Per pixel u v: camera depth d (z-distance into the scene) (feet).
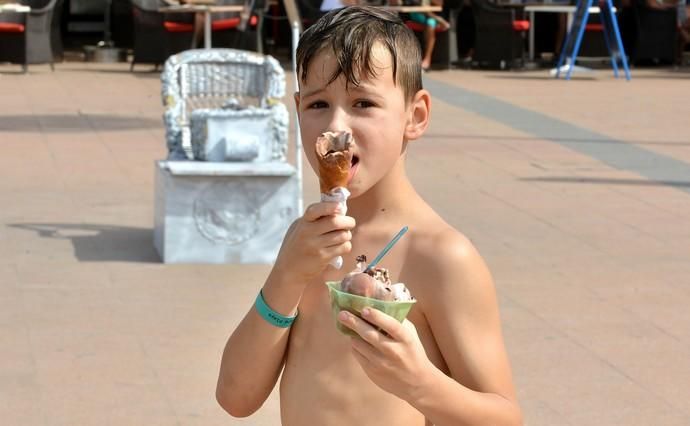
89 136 54.44
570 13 89.30
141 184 43.45
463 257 9.46
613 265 32.89
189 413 21.71
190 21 80.74
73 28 101.91
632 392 23.03
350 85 9.26
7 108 63.16
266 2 85.25
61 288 29.60
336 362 9.70
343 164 8.71
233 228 32.14
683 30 91.15
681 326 27.35
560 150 52.44
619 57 84.89
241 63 33.94
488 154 51.21
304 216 9.04
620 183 45.03
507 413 9.25
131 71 82.38
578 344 25.89
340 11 9.70
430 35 85.71
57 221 36.96
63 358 24.47
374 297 8.37
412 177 45.65
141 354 24.82
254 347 9.94
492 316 9.53
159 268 31.63
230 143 32.14
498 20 85.92
